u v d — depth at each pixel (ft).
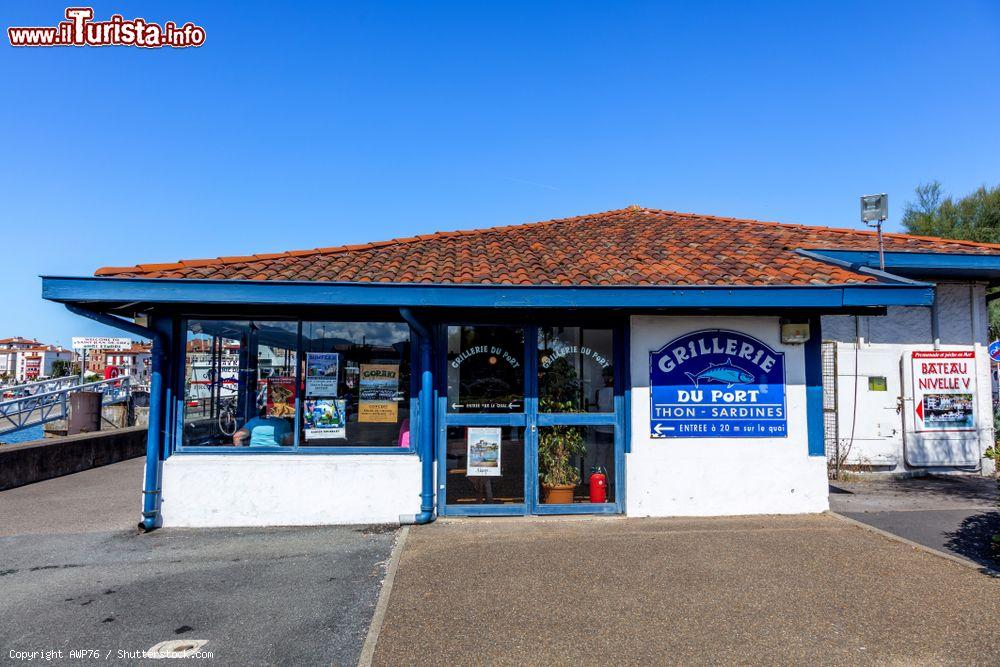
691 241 30.58
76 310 21.66
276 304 21.56
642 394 24.12
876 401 32.91
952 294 33.71
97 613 15.60
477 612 15.25
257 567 18.70
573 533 21.71
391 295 21.72
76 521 24.70
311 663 13.08
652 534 21.50
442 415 23.89
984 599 15.78
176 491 22.94
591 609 15.38
